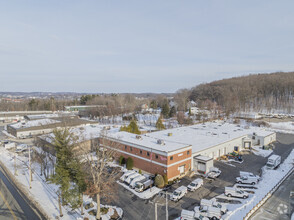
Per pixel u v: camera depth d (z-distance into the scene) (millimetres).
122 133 52000
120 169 41469
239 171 41062
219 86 176750
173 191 32812
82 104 187875
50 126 74438
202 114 115750
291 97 139625
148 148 39062
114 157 46031
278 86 149375
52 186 36156
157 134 56531
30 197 32125
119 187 34469
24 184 36844
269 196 30766
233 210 26766
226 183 35625
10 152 57156
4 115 122500
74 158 26781
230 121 101562
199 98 172875
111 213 26984
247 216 25328
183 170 39031
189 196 31172
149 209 27891
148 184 34312
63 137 25984
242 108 131125
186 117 106438
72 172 25969
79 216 26672
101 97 181625
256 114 105438
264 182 35656
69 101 193750
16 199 31641
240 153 53000
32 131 75938
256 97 142125
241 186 34312
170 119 112875
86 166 37844
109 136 47719
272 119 105562
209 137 54594
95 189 26328
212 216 24922
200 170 40281
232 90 156000
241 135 57875
